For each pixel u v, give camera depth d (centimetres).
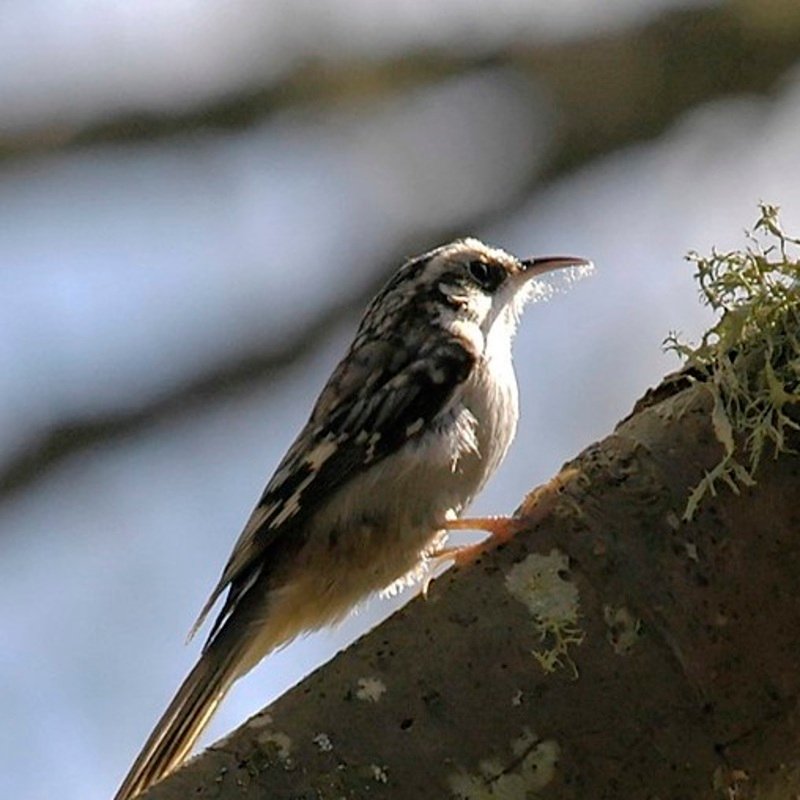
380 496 930
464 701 582
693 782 584
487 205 1327
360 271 1291
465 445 951
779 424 624
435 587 613
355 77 1329
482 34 1358
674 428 635
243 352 1257
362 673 589
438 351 957
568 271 1119
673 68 1359
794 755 600
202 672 892
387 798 565
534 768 575
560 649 590
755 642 600
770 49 1357
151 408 1228
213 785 561
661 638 595
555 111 1347
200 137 1306
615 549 608
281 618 927
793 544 612
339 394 958
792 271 667
